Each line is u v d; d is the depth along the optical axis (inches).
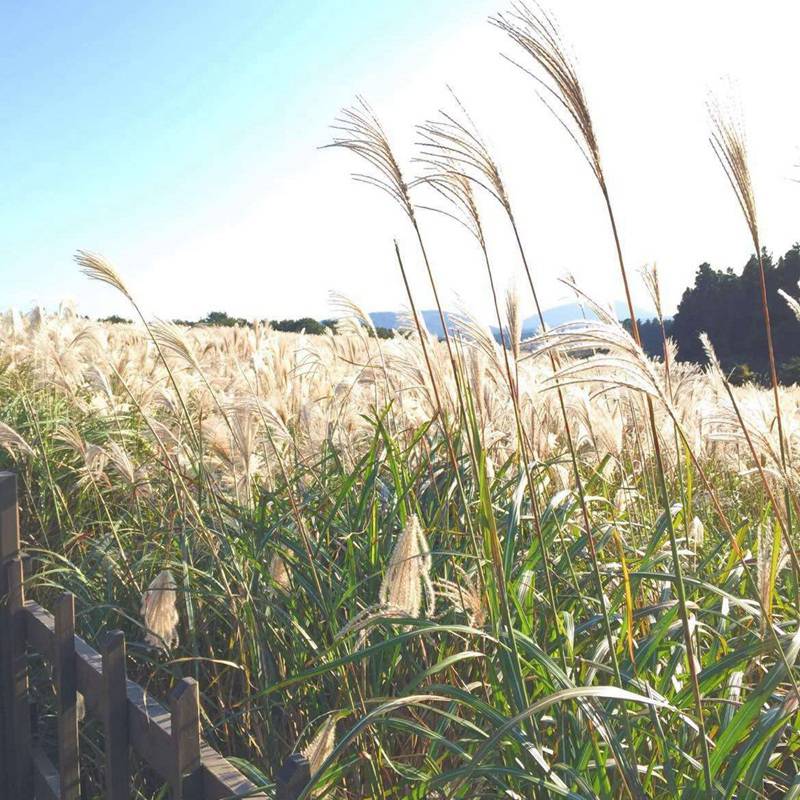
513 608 91.2
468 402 82.7
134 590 135.4
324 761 60.8
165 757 74.0
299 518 104.9
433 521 113.0
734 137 66.9
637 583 96.9
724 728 74.5
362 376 144.9
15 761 113.3
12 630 111.9
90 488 184.5
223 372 227.1
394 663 95.0
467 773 62.6
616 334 59.5
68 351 207.3
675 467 131.5
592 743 71.4
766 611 65.4
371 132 84.0
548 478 134.3
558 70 64.5
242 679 116.0
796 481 84.4
